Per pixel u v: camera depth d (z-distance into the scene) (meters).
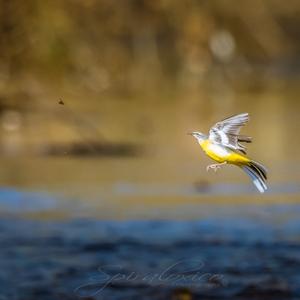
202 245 14.84
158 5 42.41
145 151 24.55
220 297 12.27
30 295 12.40
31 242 14.99
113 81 38.19
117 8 40.47
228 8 46.91
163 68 41.75
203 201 18.17
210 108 34.66
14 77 32.69
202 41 44.31
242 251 14.42
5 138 25.62
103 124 28.89
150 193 18.86
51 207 17.58
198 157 23.59
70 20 36.72
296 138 26.92
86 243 14.96
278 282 12.90
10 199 18.34
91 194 18.77
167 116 31.69
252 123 30.38
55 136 26.14
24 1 33.94
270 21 51.44
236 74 44.97
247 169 7.48
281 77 47.31
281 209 17.41
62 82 34.88
